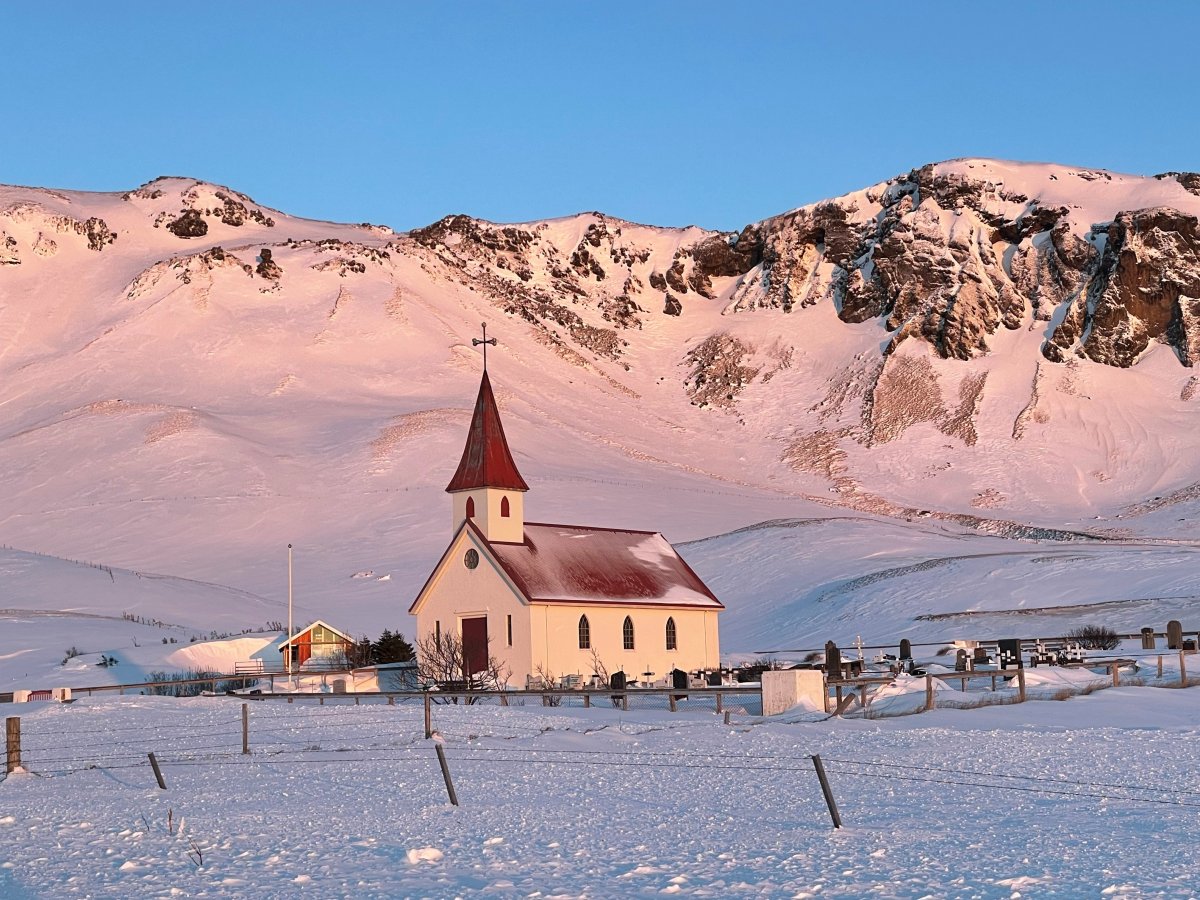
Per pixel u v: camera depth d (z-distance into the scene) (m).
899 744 35.84
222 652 83.25
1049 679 50.25
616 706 53.72
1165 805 25.73
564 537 72.00
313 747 39.66
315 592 131.88
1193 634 81.81
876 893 18.77
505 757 36.03
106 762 38.34
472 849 23.22
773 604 120.00
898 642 94.19
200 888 20.33
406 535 153.88
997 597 106.56
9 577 116.62
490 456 69.25
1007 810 25.70
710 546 145.88
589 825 25.41
